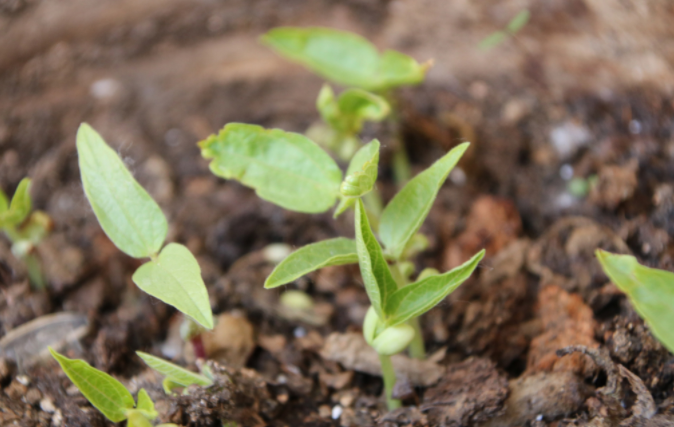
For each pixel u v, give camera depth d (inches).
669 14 13.7
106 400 10.0
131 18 16.7
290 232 12.9
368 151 10.2
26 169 13.7
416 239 11.1
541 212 12.8
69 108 14.6
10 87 15.1
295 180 10.6
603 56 14.0
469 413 10.6
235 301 12.1
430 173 10.1
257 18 16.7
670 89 13.3
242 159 10.6
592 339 11.1
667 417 10.3
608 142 13.0
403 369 11.1
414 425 10.7
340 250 10.1
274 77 15.3
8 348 11.3
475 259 9.6
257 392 11.0
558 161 13.2
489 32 15.3
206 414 10.6
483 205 12.9
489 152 13.5
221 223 13.0
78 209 13.1
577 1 14.6
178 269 10.0
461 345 11.5
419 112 14.0
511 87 14.1
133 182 10.2
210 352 11.5
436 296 9.9
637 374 10.7
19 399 10.8
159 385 11.1
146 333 11.7
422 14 16.1
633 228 12.1
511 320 11.6
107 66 15.7
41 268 12.2
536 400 10.7
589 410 10.6
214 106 14.6
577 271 11.9
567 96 13.7
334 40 13.4
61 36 16.3
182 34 16.5
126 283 12.3
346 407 11.1
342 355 11.4
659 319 9.5
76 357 11.3
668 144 12.8
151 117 14.4
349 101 12.5
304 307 12.1
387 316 10.1
